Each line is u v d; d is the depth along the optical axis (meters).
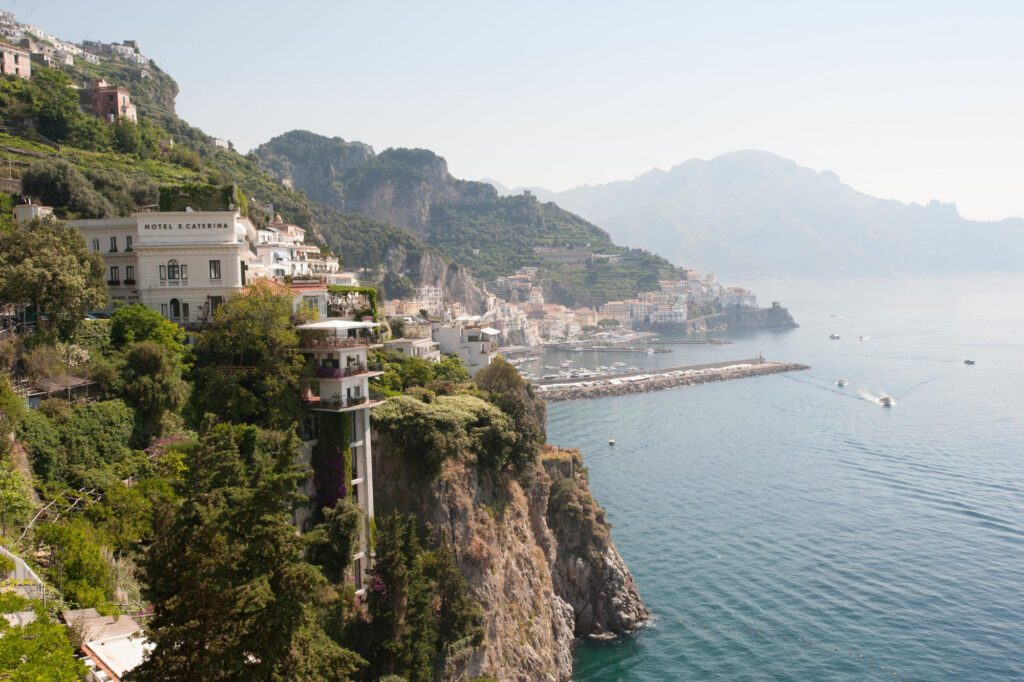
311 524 77.31
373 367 113.25
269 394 76.75
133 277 97.75
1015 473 198.25
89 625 47.72
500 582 95.25
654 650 115.56
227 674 40.16
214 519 41.94
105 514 60.16
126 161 189.62
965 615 123.75
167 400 72.94
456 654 82.69
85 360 71.81
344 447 79.00
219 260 88.00
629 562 143.50
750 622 122.75
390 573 77.12
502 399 112.44
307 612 43.44
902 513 168.88
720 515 168.38
